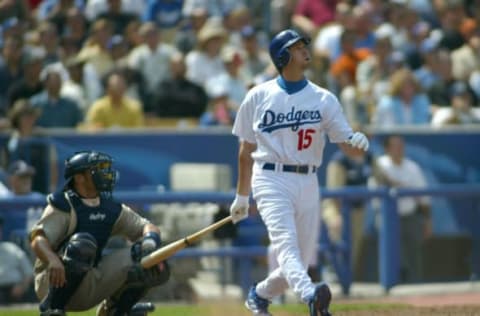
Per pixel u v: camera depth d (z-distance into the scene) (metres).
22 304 38.72
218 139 46.50
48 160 44.38
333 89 52.00
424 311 31.53
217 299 38.97
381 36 53.09
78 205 24.30
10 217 38.34
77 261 23.47
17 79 49.38
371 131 46.66
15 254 38.44
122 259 24.23
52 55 51.25
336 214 42.31
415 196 43.50
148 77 50.88
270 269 37.72
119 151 45.44
